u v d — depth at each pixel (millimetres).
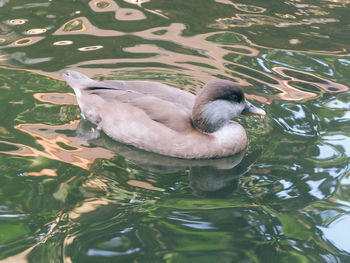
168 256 2209
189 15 2957
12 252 2203
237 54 2785
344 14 3000
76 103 2607
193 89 2646
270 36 2867
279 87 2668
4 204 2301
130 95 2533
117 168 2424
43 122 2535
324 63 2766
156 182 2393
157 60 2748
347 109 2605
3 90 2613
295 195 2359
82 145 2482
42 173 2383
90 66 2715
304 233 2270
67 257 2199
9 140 2467
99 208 2305
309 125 2557
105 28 2869
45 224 2262
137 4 3008
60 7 2963
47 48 2773
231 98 2486
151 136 2482
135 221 2281
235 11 2998
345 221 2293
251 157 2482
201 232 2262
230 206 2332
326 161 2451
